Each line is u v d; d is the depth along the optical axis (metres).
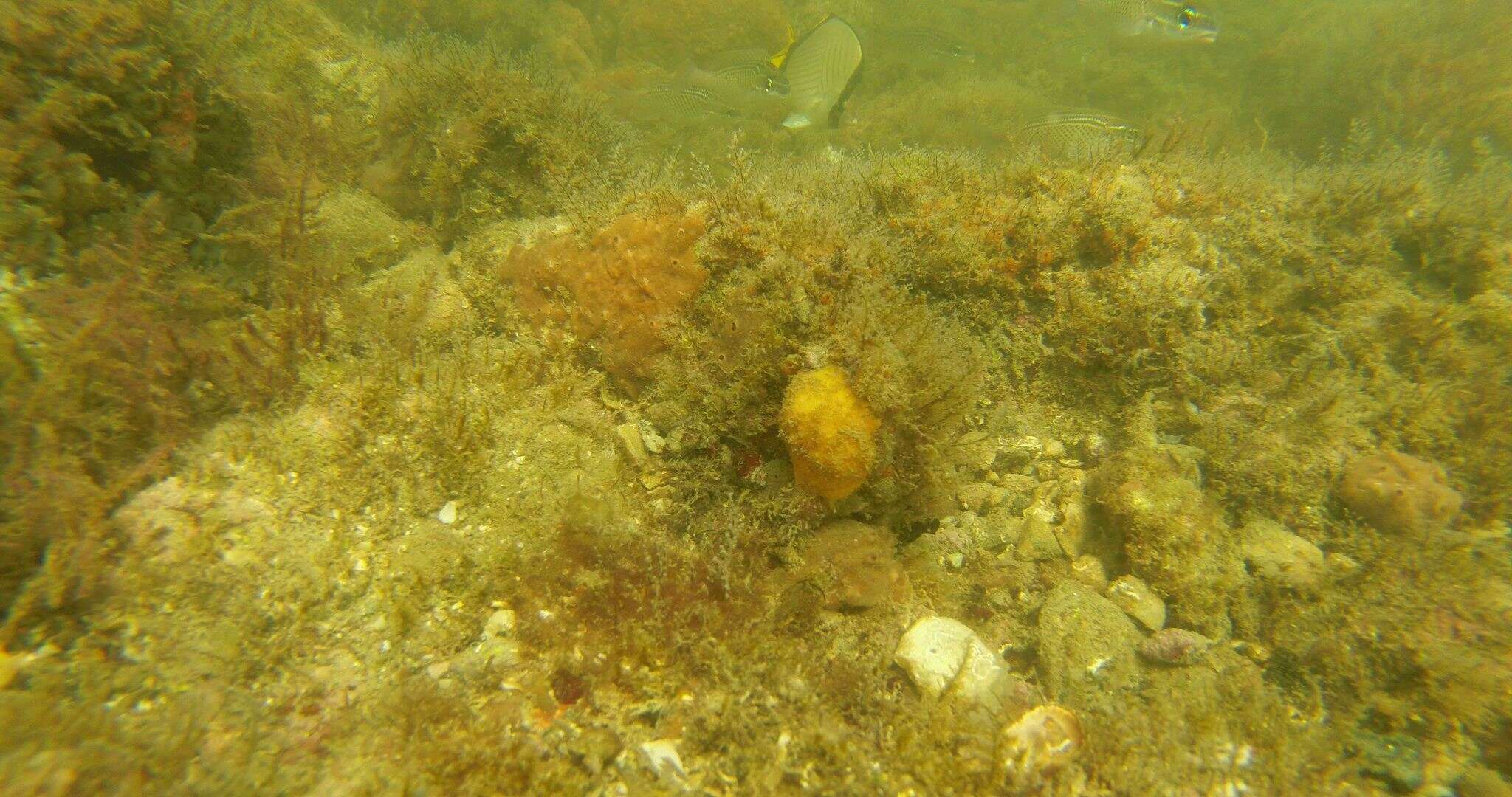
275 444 0.41
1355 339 0.53
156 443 0.39
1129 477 0.46
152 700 0.33
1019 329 0.53
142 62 0.45
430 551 0.39
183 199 0.48
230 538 0.38
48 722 0.30
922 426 0.42
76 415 0.37
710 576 0.40
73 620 0.34
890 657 0.40
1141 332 0.51
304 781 0.33
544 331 0.51
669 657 0.38
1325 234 0.57
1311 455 0.48
